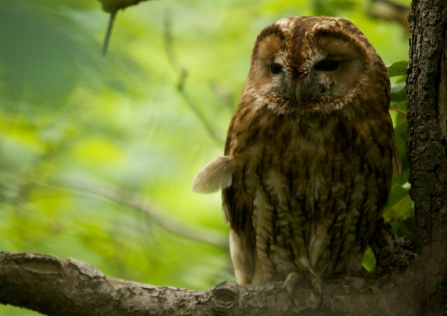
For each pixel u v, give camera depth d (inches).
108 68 211.0
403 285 259.4
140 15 545.6
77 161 538.0
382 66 315.9
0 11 143.5
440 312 248.1
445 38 233.9
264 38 327.3
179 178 557.0
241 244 351.3
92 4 277.3
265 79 322.3
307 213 320.2
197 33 549.3
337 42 309.4
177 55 540.7
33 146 501.7
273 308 261.4
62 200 490.6
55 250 458.6
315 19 319.6
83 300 249.3
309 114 307.1
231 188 333.4
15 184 486.9
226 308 255.1
